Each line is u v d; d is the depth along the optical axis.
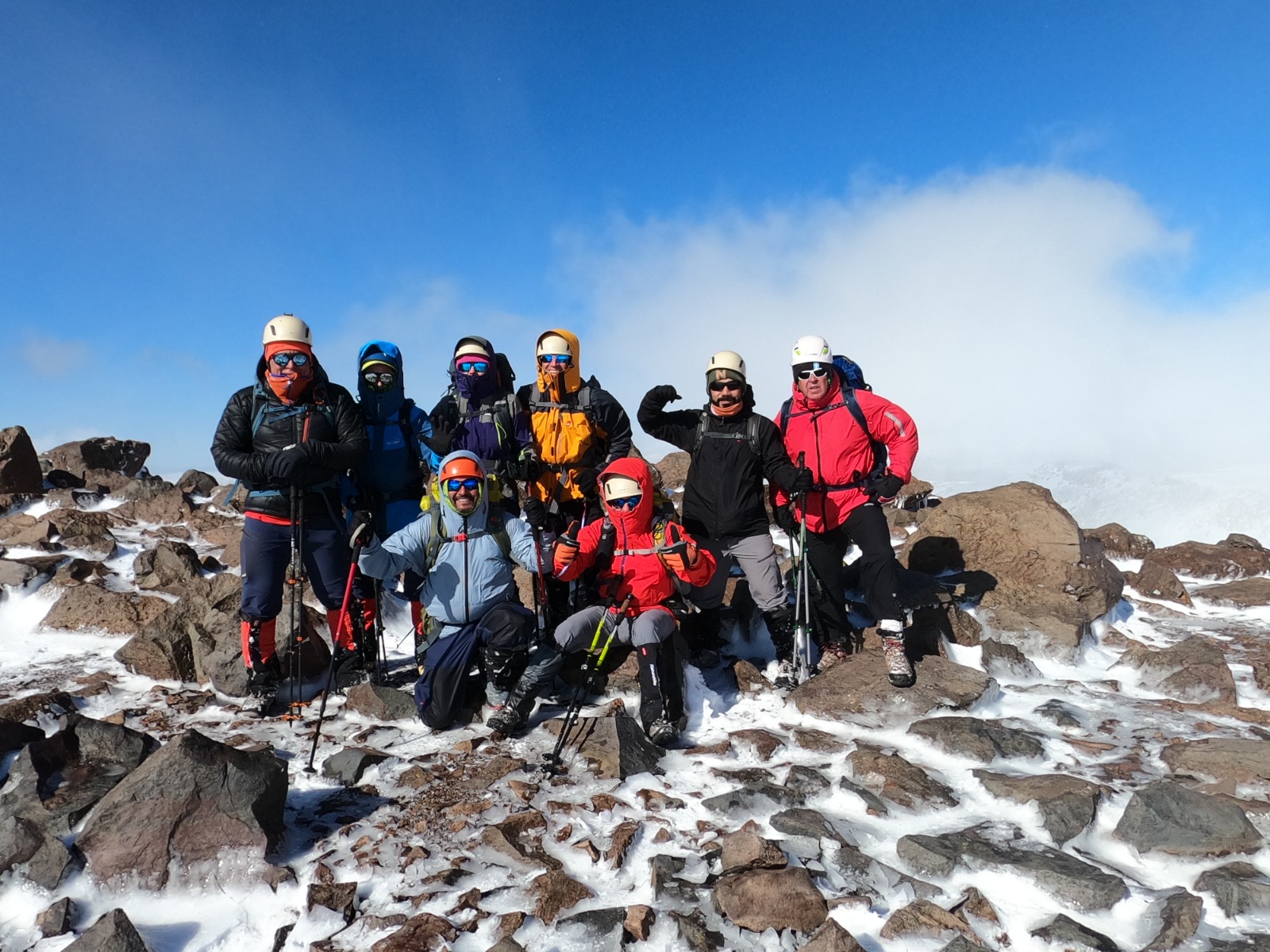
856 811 3.95
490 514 4.95
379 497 5.60
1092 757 4.51
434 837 3.68
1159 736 4.75
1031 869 3.40
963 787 4.16
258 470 4.71
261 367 4.91
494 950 2.97
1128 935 3.12
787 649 5.45
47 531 8.10
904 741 4.66
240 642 5.43
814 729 4.86
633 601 4.83
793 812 3.84
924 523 7.62
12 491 9.80
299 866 3.49
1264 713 4.99
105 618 6.41
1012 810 3.93
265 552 4.98
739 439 5.41
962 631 6.13
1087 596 6.70
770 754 4.52
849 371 5.48
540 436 5.48
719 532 5.41
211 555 8.20
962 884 3.40
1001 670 5.74
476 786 4.11
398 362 5.49
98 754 3.98
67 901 3.16
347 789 4.14
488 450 5.32
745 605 6.31
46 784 3.74
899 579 6.83
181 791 3.45
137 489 10.52
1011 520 7.00
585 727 4.58
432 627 4.82
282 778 3.74
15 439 9.85
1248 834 3.62
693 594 5.63
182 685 5.49
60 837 3.50
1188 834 3.61
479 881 3.40
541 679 4.66
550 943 3.07
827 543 5.61
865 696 4.97
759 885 3.22
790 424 5.54
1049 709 5.06
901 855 3.54
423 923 3.11
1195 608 7.63
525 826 3.76
